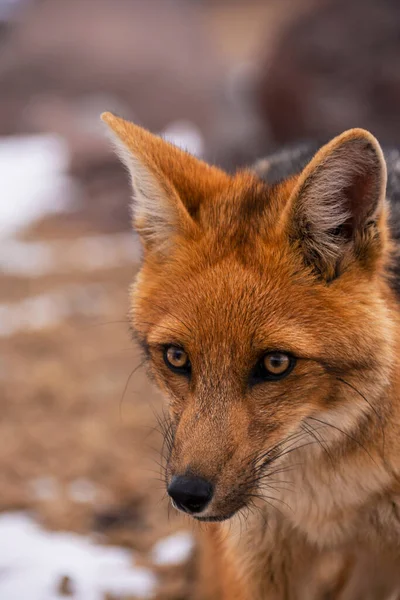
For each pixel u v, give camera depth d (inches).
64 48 1574.8
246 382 261.0
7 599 349.4
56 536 416.2
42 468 506.3
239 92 1508.4
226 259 277.6
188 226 286.5
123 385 642.8
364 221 268.2
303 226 271.6
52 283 944.9
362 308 267.6
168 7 1727.4
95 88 1535.4
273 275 269.9
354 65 1043.3
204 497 247.6
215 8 2625.5
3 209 1243.2
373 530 295.0
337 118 1035.3
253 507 284.5
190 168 307.9
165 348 273.6
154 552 402.3
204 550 341.1
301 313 263.4
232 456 253.8
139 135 301.9
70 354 718.5
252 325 260.4
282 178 319.3
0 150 1439.5
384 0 1067.9
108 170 1321.4
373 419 273.6
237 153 1126.4
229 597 315.3
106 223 1205.1
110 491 477.1
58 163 1382.9
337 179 265.9
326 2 1079.0
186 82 1537.9
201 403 258.8
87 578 370.0
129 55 1568.7
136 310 293.3
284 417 262.7
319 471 284.5
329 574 342.6
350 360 263.9
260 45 2017.7
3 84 1551.4
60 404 604.1
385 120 1027.3
